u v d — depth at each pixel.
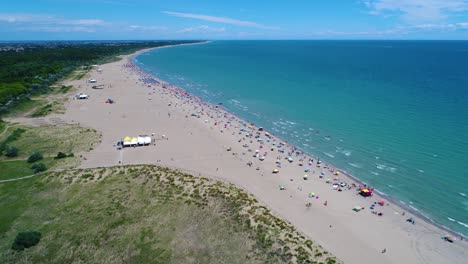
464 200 57.25
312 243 44.88
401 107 112.69
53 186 58.34
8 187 57.97
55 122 95.25
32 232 44.75
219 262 40.97
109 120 98.88
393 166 70.00
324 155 76.88
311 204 55.62
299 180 64.38
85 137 83.62
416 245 46.28
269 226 47.38
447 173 65.75
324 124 98.12
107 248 43.41
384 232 48.94
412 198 58.41
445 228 50.41
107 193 56.09
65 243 44.22
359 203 56.78
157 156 73.31
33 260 41.34
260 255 41.91
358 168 69.94
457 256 44.22
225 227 47.03
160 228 47.12
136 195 55.34
